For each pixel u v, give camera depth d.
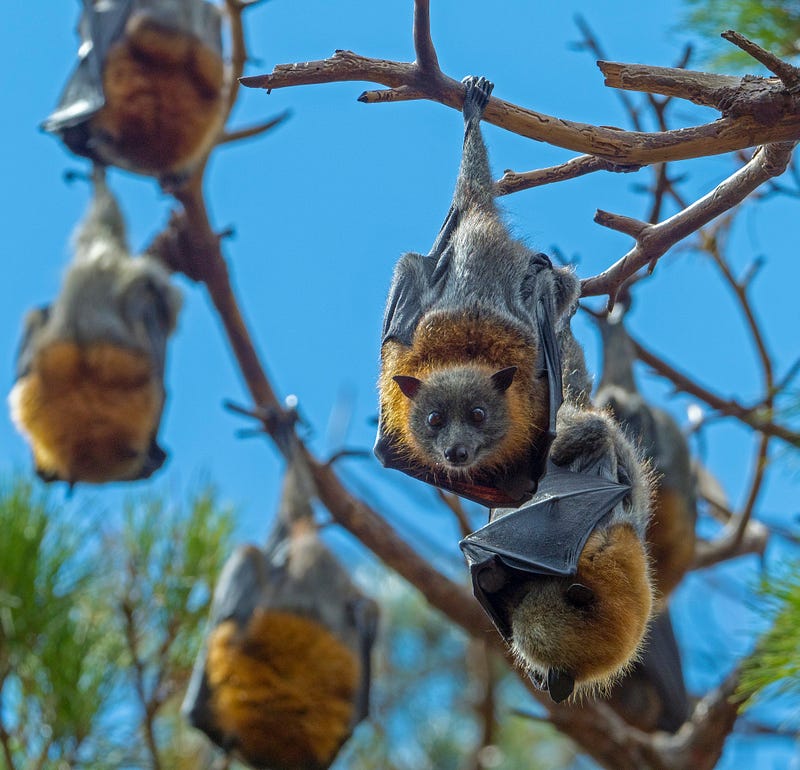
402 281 5.93
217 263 10.86
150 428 11.43
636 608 5.64
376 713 13.21
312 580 10.54
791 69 5.41
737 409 10.18
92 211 11.98
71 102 10.76
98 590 9.11
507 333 5.62
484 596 5.82
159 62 10.52
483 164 5.80
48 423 11.14
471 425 5.48
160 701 9.18
